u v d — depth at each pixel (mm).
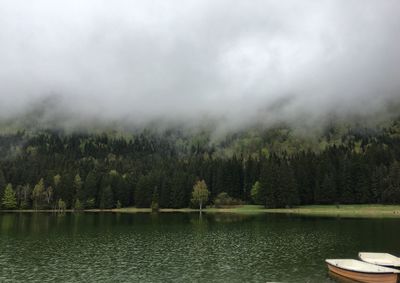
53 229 101625
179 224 116375
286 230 95562
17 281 47094
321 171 197625
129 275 50000
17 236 87000
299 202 188875
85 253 65000
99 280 47594
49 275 49906
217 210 195750
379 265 48094
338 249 67188
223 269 52875
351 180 188000
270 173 189250
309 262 56781
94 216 158875
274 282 45844
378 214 150625
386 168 194000
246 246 71375
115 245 73625
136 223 120938
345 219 127438
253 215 155875
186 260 59031
